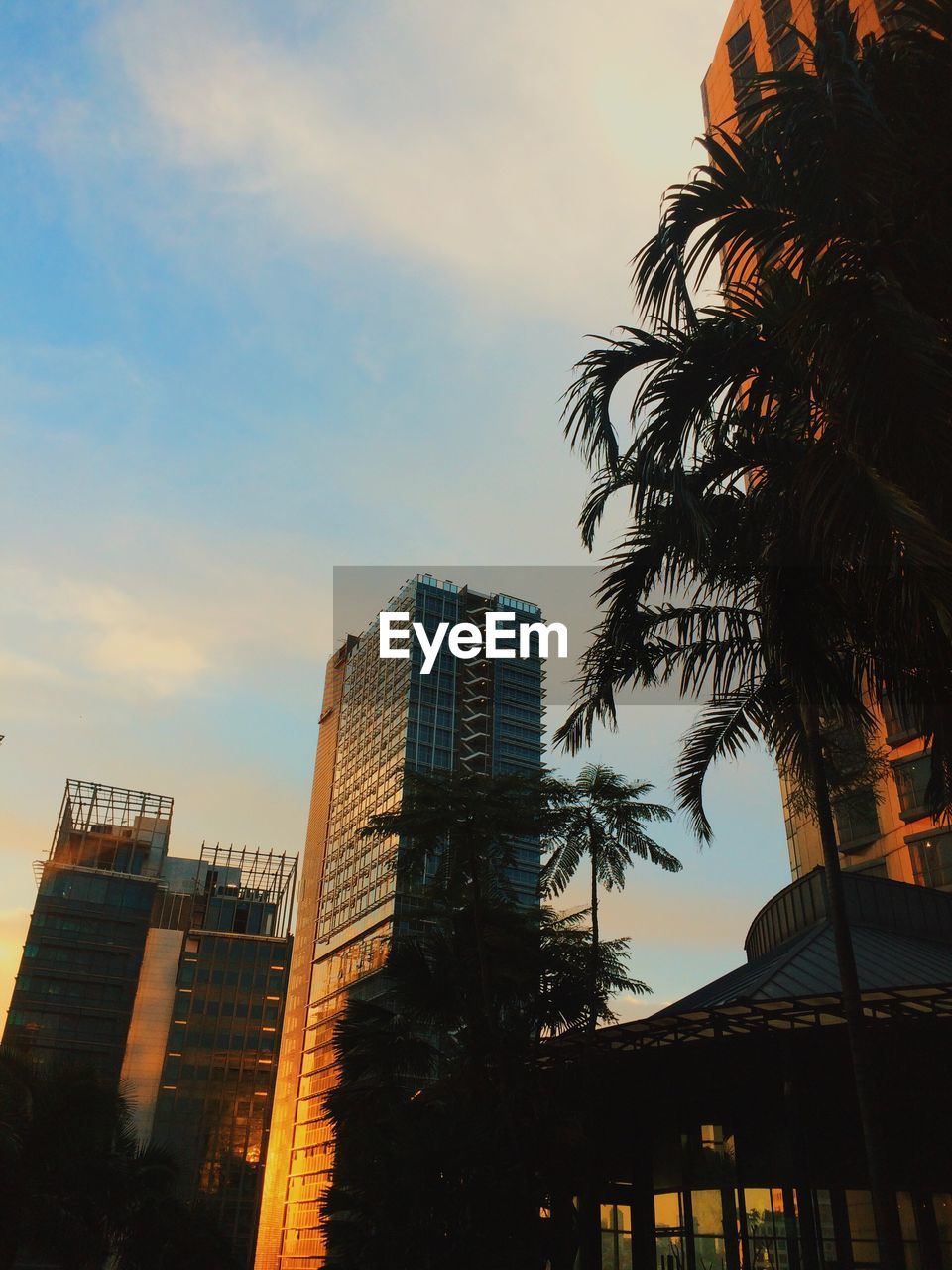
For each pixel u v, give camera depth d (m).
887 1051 28.94
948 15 10.88
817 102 11.02
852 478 9.65
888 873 54.12
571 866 33.34
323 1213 26.00
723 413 13.25
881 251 10.05
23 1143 34.56
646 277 12.66
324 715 197.38
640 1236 33.09
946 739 13.67
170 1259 42.94
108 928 151.75
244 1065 150.88
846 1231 28.33
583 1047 32.88
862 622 12.88
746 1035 30.16
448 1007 30.69
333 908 157.25
